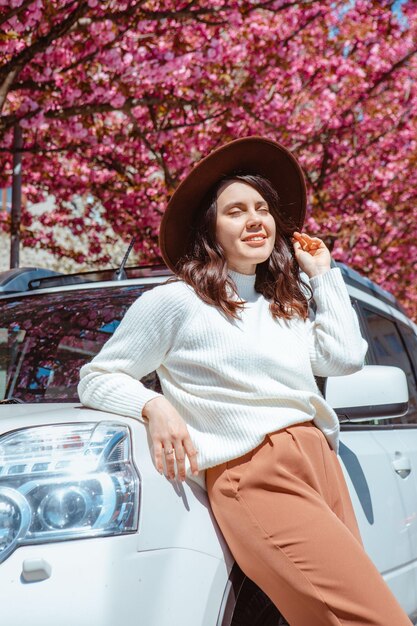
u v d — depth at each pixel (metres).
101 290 3.36
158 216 9.66
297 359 2.25
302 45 9.34
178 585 1.90
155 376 2.68
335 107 10.27
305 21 9.19
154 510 1.93
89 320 3.14
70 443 1.92
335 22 9.65
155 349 2.19
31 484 1.84
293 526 2.01
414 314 13.94
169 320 2.18
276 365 2.18
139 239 10.04
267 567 2.03
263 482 2.06
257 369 2.16
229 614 2.05
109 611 1.74
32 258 14.66
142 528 1.88
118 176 9.70
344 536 2.00
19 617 1.70
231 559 2.10
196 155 9.80
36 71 7.08
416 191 11.96
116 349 2.19
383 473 3.07
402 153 11.45
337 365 2.33
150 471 1.98
